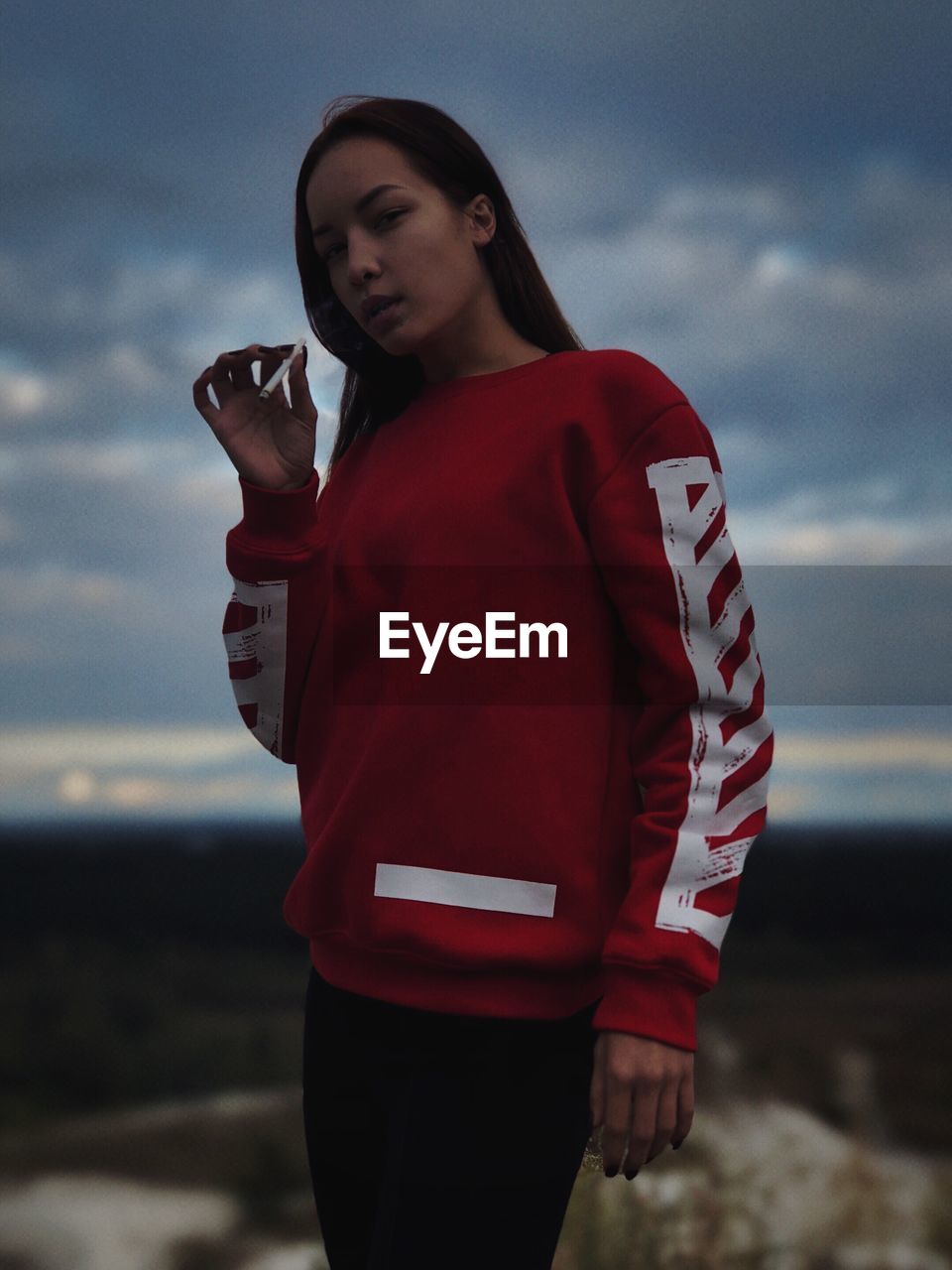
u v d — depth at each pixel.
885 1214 3.84
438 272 1.33
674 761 1.18
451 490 1.29
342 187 1.33
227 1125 23.45
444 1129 1.18
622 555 1.22
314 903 1.31
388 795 1.25
